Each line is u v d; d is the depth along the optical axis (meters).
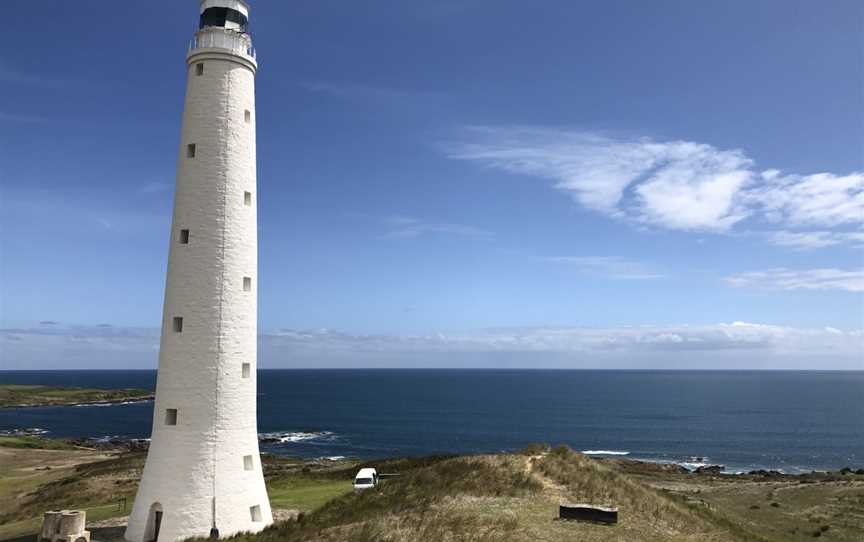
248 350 29.03
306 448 115.88
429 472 30.16
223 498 26.80
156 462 27.08
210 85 29.31
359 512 26.08
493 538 20.16
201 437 27.03
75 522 26.00
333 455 108.06
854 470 86.31
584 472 29.30
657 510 25.00
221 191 28.77
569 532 21.05
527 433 139.50
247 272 29.39
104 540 27.11
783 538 37.25
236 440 27.86
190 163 28.86
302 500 35.69
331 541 21.67
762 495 54.66
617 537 20.80
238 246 29.00
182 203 28.75
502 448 117.19
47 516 26.20
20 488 53.59
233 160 29.28
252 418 28.97
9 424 150.25
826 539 38.31
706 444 123.38
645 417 175.50
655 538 21.34
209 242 28.28
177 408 27.22
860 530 40.38
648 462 94.19
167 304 28.44
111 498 42.44
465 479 27.84
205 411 27.23
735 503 51.25
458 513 23.05
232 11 30.75
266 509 28.80
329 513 27.41
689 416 179.00
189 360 27.50
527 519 22.28
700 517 28.02
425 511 23.88
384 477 44.78
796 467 98.31
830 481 65.44
